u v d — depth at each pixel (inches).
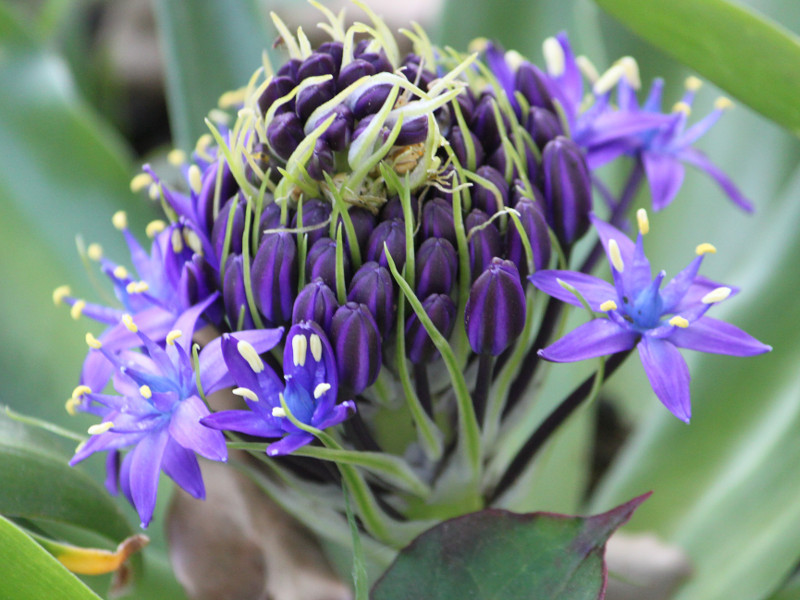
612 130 8.3
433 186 7.6
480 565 7.9
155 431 7.6
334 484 8.2
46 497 8.2
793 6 9.9
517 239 7.6
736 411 9.6
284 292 7.5
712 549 9.3
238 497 9.6
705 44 8.0
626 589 9.3
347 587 9.4
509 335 7.5
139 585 8.8
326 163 7.3
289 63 7.6
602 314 8.2
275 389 7.4
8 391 9.6
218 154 7.8
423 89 7.6
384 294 7.4
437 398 8.2
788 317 9.5
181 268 7.9
